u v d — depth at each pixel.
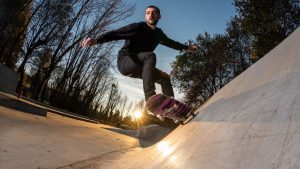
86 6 24.80
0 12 20.73
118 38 3.63
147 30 3.67
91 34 26.67
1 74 17.36
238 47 20.52
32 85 28.42
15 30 22.97
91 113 41.41
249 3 15.16
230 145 1.50
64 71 30.06
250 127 1.50
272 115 1.44
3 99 9.44
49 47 25.92
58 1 23.23
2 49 22.45
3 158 3.46
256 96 1.80
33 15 22.80
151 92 3.24
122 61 3.67
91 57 30.64
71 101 33.41
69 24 24.98
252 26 15.26
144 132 12.68
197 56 21.73
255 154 1.26
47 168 3.49
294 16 14.60
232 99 2.17
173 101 2.95
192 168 1.59
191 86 22.11
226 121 1.83
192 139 2.09
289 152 1.11
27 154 3.92
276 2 14.66
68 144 5.55
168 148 2.39
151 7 3.69
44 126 7.24
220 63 21.17
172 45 3.99
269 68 2.11
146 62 3.38
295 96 1.42
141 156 3.20
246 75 2.52
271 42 14.88
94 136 8.30
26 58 23.69
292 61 1.83
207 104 2.84
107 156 5.09
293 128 1.22
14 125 6.03
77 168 3.77
